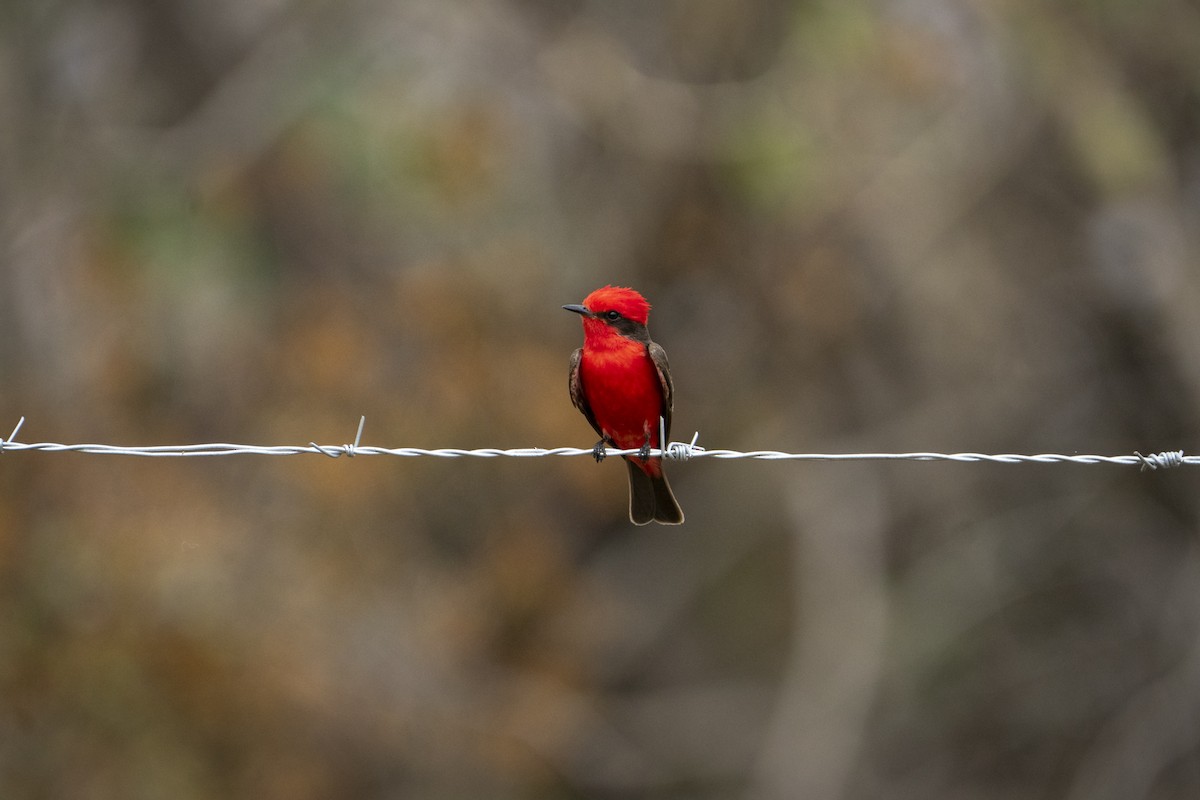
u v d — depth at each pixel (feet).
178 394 49.21
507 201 50.70
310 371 48.75
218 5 57.88
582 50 51.80
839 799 61.16
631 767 71.20
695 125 52.21
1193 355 55.62
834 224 53.98
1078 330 60.59
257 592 48.49
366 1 50.88
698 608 74.54
